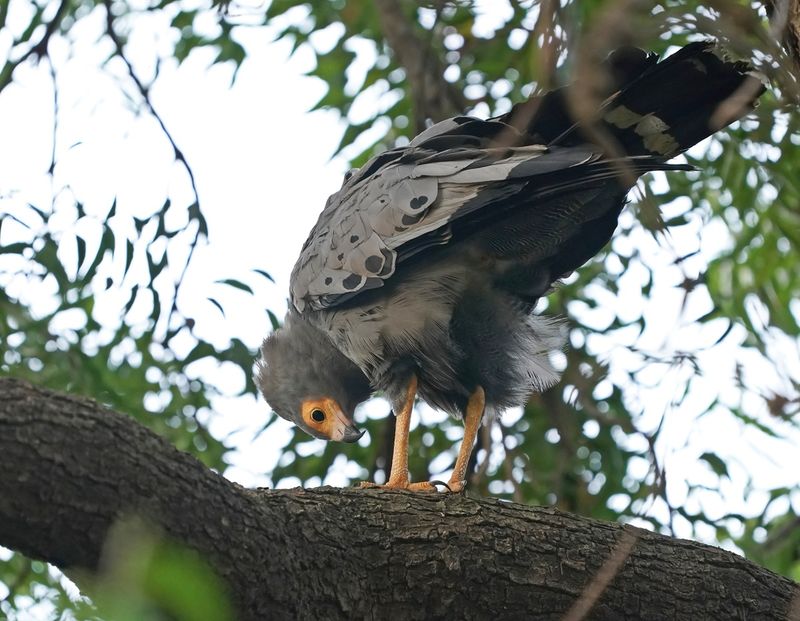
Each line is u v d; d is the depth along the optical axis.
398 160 9.99
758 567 8.55
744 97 6.50
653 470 9.14
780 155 12.70
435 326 9.75
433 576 7.75
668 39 12.02
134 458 6.41
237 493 6.96
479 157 9.52
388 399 10.12
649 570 8.17
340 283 9.84
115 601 3.91
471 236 9.66
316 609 7.30
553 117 9.14
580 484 12.96
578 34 6.02
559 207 9.55
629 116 8.83
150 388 12.94
